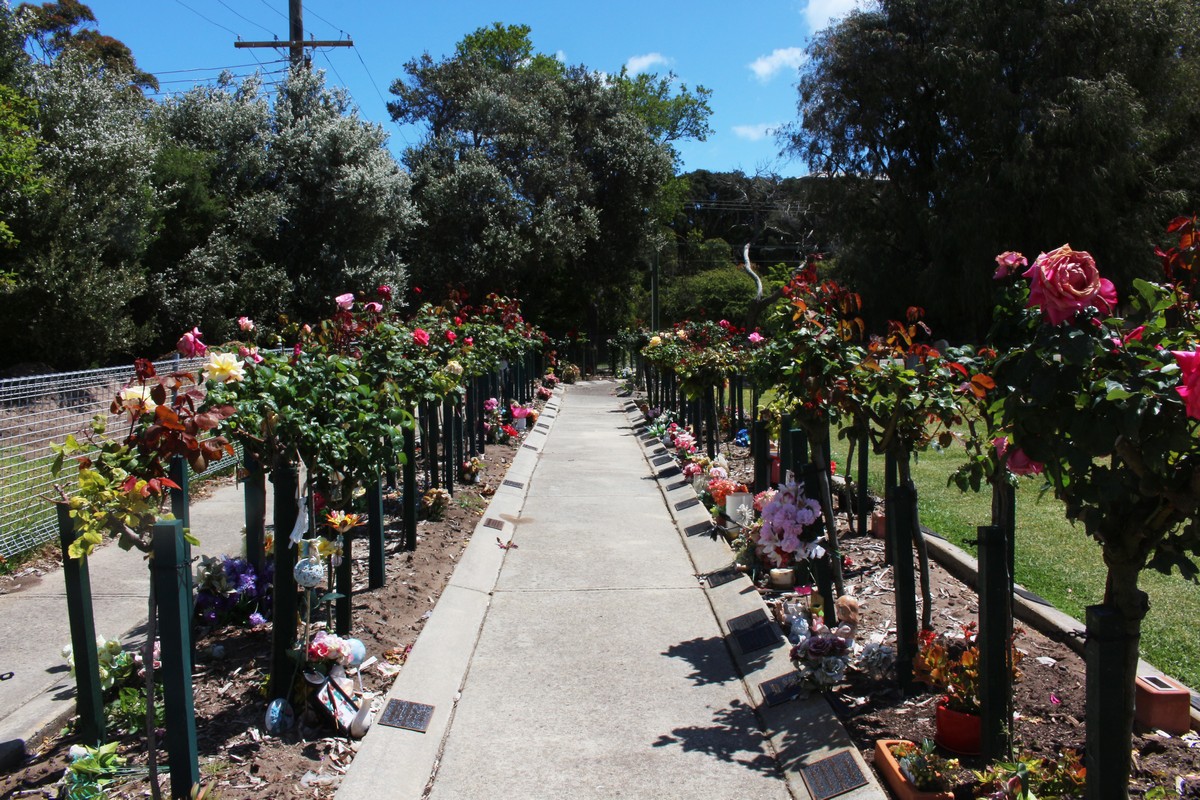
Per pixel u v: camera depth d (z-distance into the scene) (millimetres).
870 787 3232
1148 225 21281
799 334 4523
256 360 4434
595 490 9461
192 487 9625
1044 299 2303
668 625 5320
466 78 29250
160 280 17484
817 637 4055
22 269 14320
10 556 6656
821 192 25109
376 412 5016
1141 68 21516
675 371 13000
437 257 26156
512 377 16609
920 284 22844
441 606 5418
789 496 4746
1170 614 5066
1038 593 5469
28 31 16359
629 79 40719
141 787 3396
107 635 5160
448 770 3674
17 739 3797
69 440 3301
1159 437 2178
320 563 4082
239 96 21688
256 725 3906
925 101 23719
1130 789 3109
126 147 15609
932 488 8953
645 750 3811
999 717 3201
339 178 21109
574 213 28547
